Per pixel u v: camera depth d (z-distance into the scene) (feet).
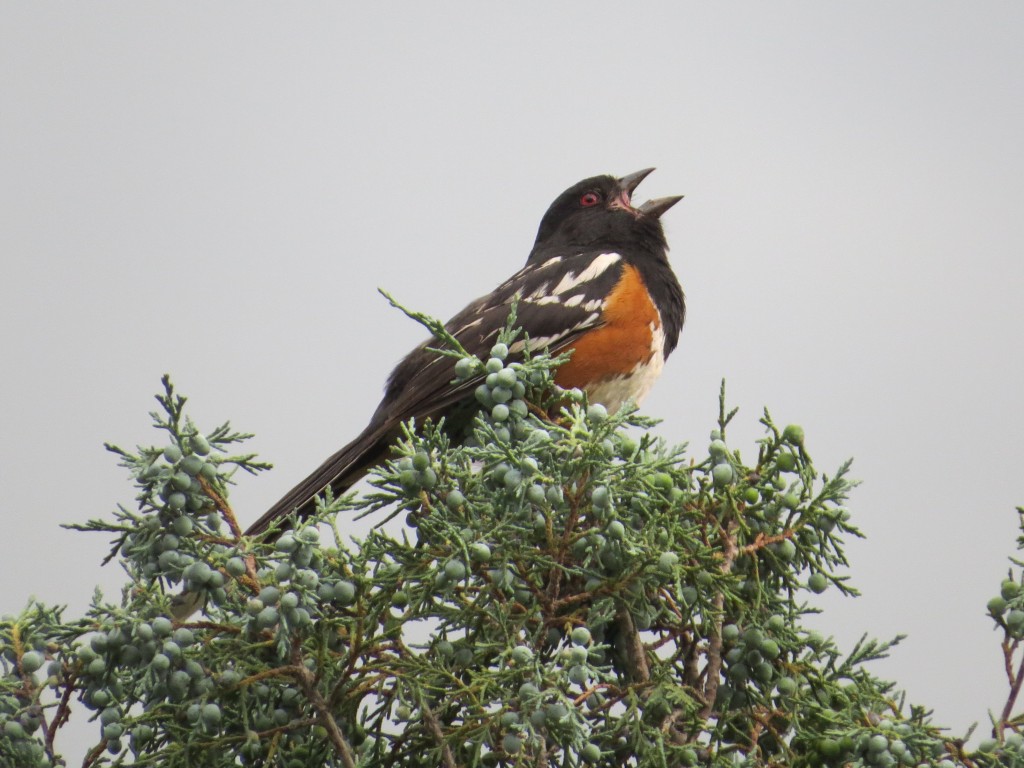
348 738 19.56
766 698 20.43
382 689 19.22
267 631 19.06
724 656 21.02
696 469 21.63
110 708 18.61
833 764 19.61
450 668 19.81
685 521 21.77
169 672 18.21
